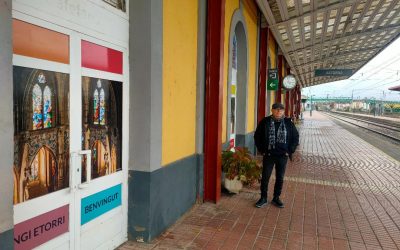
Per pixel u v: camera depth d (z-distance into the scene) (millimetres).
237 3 7535
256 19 10273
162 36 3887
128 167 3799
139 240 3848
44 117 2590
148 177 3725
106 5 3268
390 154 12312
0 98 1870
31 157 2490
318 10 9305
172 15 4219
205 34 5387
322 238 4180
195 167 5277
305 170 8633
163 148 4117
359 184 7129
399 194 6348
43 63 2543
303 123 35500
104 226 3416
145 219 3799
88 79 3068
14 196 2357
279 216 4934
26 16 2354
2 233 1927
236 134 9016
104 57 3287
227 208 5230
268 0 8906
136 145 3738
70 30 2793
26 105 2422
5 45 1882
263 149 5383
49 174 2666
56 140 2721
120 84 3578
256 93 10586
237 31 8266
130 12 3656
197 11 5148
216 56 5383
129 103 3732
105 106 3346
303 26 11055
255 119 10586
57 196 2742
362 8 10516
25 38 2375
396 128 27938
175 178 4461
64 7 2703
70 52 2811
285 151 5250
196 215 4852
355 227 4590
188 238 4027
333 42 14938
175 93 4422
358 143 15945
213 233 4211
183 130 4777
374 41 16734
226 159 5984
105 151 3381
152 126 3697
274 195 5434
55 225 2748
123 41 3580
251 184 6262
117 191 3625
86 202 3117
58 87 2713
